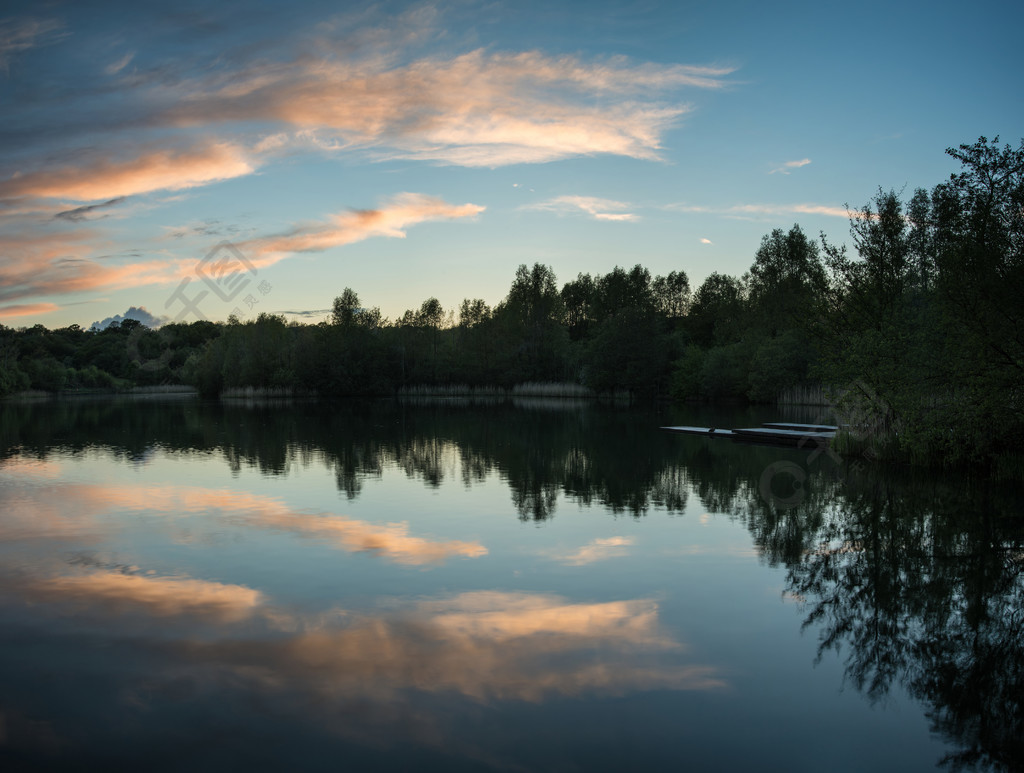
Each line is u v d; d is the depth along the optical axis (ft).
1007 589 26.91
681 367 185.68
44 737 16.14
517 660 20.15
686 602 25.16
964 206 50.44
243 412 147.13
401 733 16.17
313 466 60.54
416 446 76.18
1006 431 53.57
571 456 67.00
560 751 15.46
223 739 15.99
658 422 112.57
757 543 33.58
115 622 23.22
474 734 16.15
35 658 20.42
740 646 21.38
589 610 24.26
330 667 19.67
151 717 17.02
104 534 35.58
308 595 25.81
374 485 50.37
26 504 43.65
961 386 53.83
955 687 18.95
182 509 41.88
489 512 40.63
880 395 64.80
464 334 254.27
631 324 202.59
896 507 42.37
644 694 18.16
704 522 38.04
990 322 48.70
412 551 31.94
